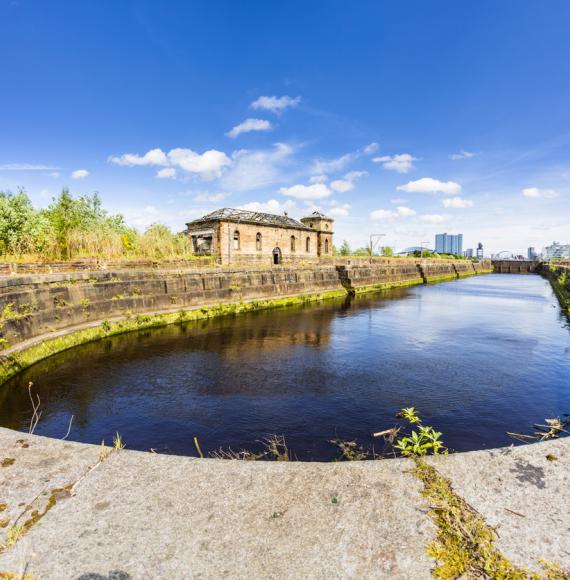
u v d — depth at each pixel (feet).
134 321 46.37
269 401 23.97
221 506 6.22
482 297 88.89
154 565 5.12
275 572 5.01
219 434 19.42
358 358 34.50
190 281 57.72
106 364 32.19
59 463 7.43
